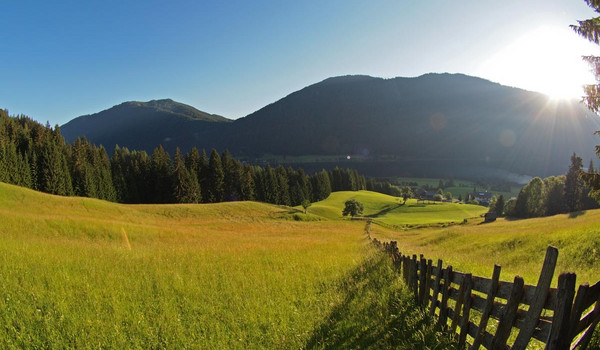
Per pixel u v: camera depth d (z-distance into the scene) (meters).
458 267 11.50
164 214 56.56
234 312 7.22
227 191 105.00
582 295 3.30
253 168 128.62
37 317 6.36
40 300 7.10
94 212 46.53
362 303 7.45
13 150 76.75
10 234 19.53
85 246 14.64
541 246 16.89
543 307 3.57
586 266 12.16
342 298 7.94
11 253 10.73
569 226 22.38
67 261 10.43
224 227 49.84
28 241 14.69
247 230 47.53
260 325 6.66
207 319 6.86
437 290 5.97
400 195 186.25
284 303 7.83
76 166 91.38
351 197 134.88
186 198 91.44
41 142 92.31
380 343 5.52
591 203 75.44
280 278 9.91
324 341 5.91
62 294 7.57
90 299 7.48
